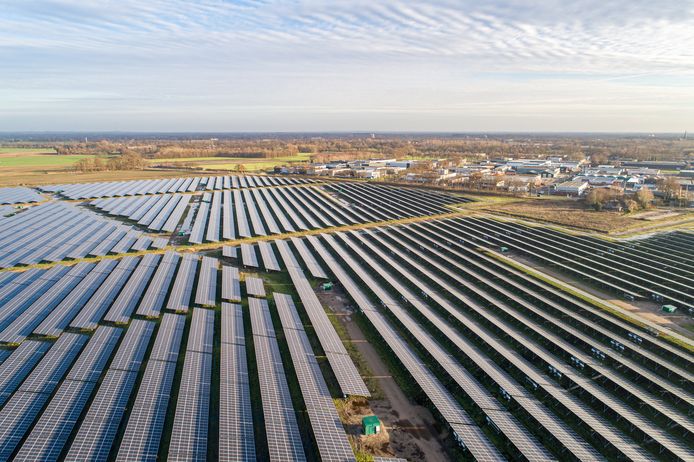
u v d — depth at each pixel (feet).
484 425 128.47
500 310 204.95
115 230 331.77
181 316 181.27
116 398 126.52
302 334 170.91
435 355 159.53
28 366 141.28
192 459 105.29
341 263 272.10
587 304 215.51
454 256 287.28
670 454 117.80
